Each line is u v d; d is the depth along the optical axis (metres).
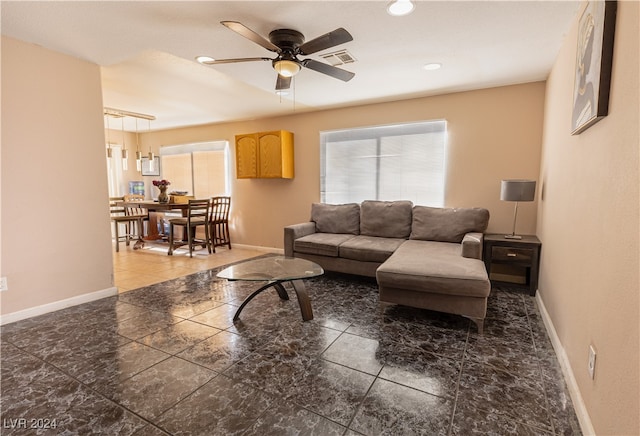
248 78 3.32
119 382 1.78
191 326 2.50
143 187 7.02
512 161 3.58
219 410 1.56
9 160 2.49
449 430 1.43
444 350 2.12
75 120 2.86
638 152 1.02
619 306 1.12
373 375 1.85
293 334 2.36
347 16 2.11
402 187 4.23
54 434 1.41
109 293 3.16
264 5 1.99
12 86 2.48
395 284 2.52
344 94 3.89
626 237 1.09
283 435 1.40
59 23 2.22
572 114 1.92
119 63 3.01
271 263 2.93
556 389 1.71
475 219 3.50
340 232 4.30
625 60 1.16
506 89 3.55
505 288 3.36
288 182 5.15
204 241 5.57
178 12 2.08
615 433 1.11
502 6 1.98
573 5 1.94
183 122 5.81
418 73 3.16
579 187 1.75
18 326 2.48
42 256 2.70
